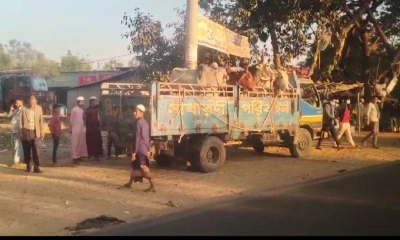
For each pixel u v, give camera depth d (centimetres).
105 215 830
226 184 1116
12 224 775
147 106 1162
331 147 1853
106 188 1051
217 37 1611
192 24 1491
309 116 1630
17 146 1373
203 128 1259
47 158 1502
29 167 1249
